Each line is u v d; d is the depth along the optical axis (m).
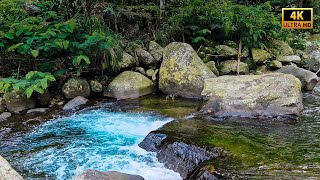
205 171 2.98
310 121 4.38
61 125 4.68
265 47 7.05
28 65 5.93
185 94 5.73
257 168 2.97
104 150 3.89
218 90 4.93
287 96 4.64
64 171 3.47
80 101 5.48
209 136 3.79
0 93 5.32
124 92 5.75
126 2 7.29
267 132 3.96
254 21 6.93
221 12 6.84
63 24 5.63
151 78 6.21
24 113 5.12
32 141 4.20
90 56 5.99
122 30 7.00
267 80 4.89
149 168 3.44
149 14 7.25
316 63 6.90
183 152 3.48
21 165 3.61
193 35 6.98
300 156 3.20
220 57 6.77
